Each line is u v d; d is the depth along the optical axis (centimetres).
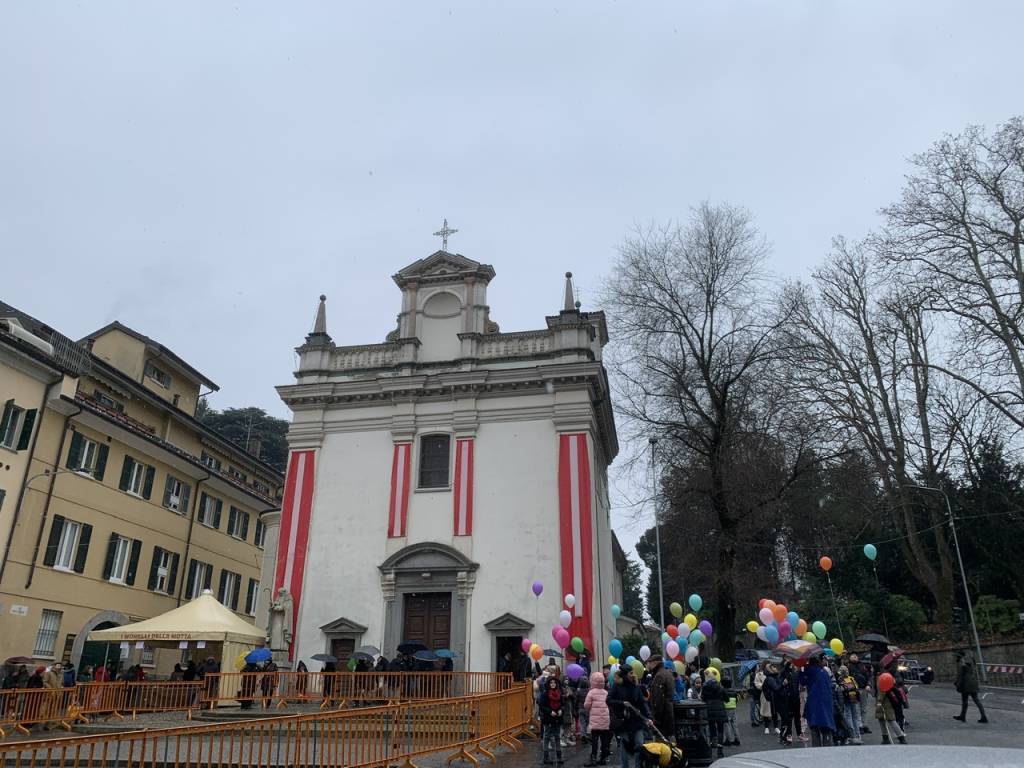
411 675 1878
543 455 2661
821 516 3102
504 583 2514
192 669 2419
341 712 963
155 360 3534
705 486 2767
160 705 1966
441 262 3078
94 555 2675
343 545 2680
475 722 1348
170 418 3381
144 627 2114
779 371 2862
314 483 2791
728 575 2622
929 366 3083
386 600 2570
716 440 2764
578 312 2855
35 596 2383
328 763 930
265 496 3947
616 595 4888
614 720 1027
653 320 2842
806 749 327
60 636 2478
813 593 4316
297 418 2892
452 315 2989
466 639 2464
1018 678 2759
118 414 2902
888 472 3438
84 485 2647
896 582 4209
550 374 2708
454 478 2680
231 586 3619
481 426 2742
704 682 1380
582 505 2555
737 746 1494
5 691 1666
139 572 2917
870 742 1462
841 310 3647
